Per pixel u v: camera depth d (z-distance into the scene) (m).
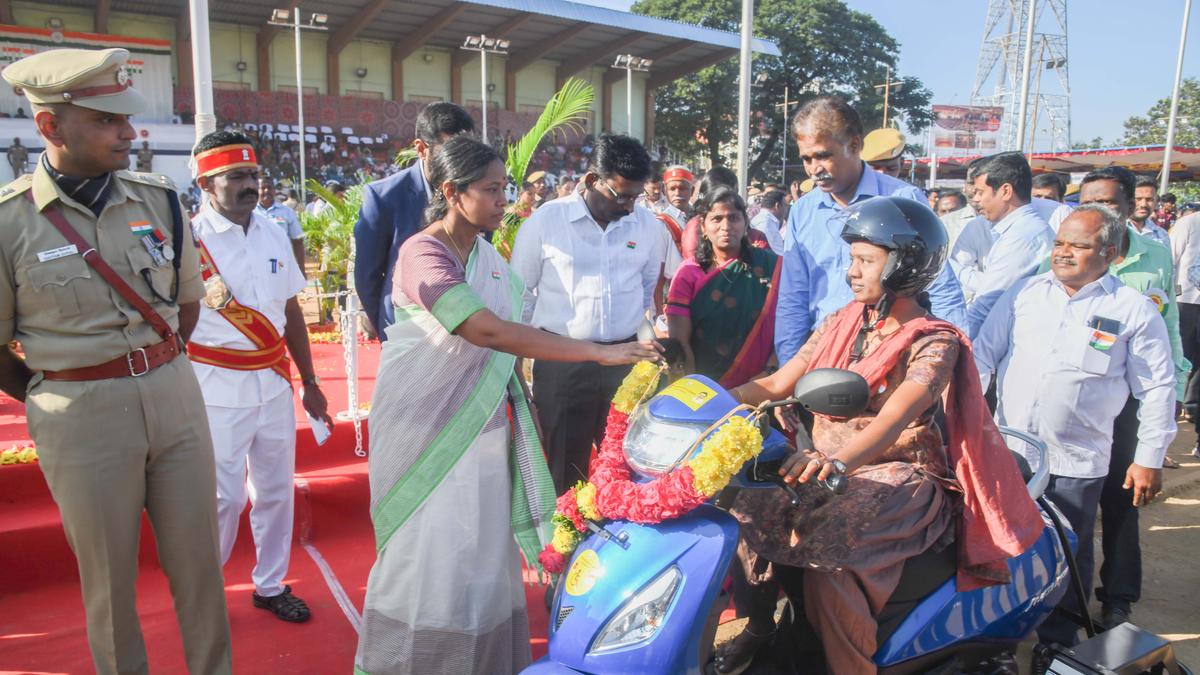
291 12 29.05
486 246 3.09
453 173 2.84
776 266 4.67
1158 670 2.95
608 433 2.59
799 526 2.59
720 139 46.72
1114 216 3.62
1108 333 3.62
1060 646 2.91
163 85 25.94
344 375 7.06
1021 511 2.67
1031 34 18.61
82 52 2.65
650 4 46.25
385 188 4.19
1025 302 3.93
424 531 2.93
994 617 2.80
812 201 3.91
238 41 30.33
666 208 8.52
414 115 33.94
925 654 2.68
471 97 35.75
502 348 2.64
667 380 3.09
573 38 34.50
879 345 2.65
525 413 3.14
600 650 2.23
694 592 2.25
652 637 2.21
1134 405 4.04
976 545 2.65
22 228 2.71
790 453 2.43
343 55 32.66
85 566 2.92
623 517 2.35
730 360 4.64
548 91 38.16
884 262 2.59
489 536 3.01
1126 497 4.14
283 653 3.68
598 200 4.23
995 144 39.50
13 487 4.38
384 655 3.01
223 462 3.73
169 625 3.90
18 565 4.16
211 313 3.67
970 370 2.60
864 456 2.40
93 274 2.78
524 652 3.21
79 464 2.80
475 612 2.98
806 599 2.65
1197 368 7.29
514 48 35.34
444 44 34.56
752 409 2.34
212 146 3.66
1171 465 6.75
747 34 9.69
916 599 2.68
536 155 35.72
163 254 2.95
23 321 2.78
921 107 48.59
